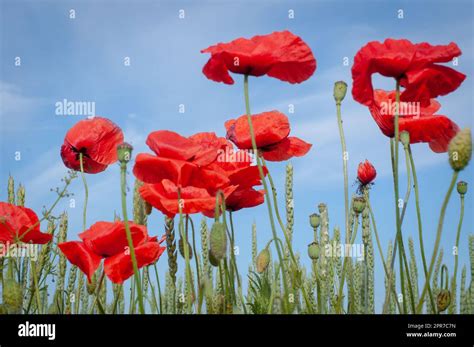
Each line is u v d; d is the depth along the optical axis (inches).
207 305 33.6
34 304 38.2
